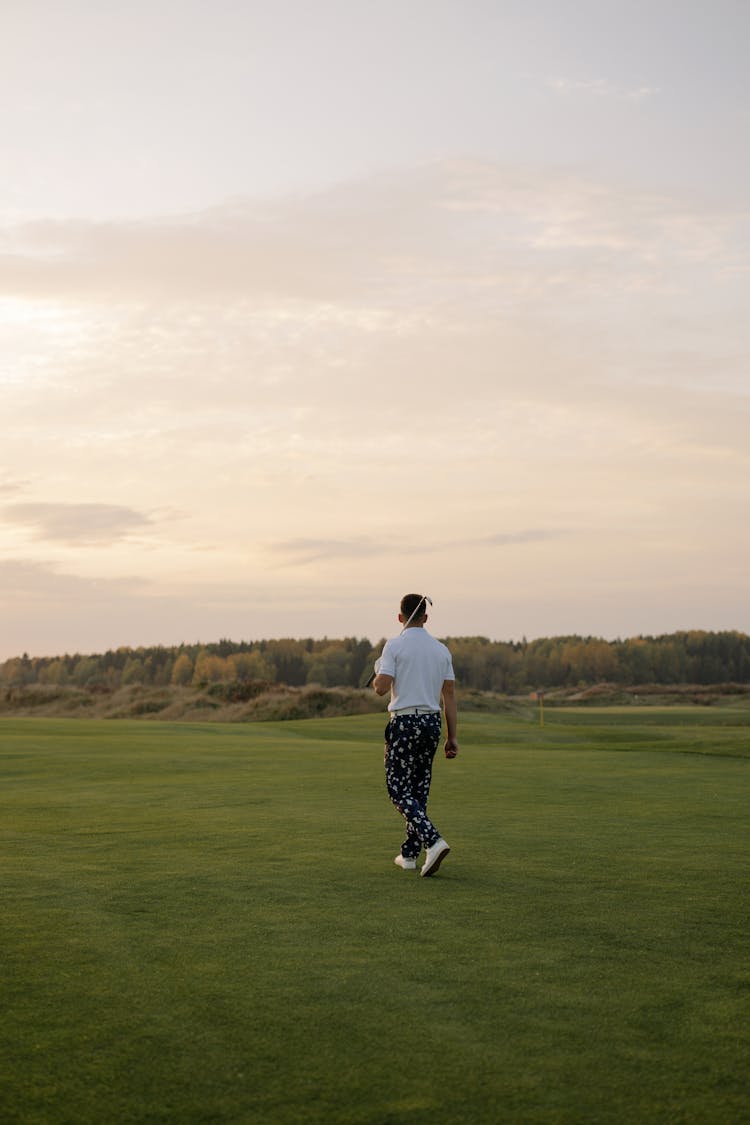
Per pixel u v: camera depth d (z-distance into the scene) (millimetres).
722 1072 3334
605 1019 3818
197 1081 3281
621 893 6062
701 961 4594
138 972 4418
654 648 151875
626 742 26703
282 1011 3914
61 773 14297
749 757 17469
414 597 7266
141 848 7797
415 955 4684
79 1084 3262
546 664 150500
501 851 7609
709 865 7000
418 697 7066
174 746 19875
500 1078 3293
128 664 157125
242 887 6258
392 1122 3000
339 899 5910
